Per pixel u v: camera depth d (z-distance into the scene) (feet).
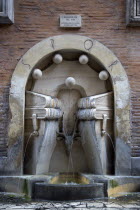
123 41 23.27
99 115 22.67
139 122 22.81
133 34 23.38
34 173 22.49
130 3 22.47
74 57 24.11
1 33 22.97
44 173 23.11
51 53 23.15
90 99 22.79
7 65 22.82
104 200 18.88
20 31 23.04
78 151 24.73
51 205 17.49
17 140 22.21
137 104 22.91
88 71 24.03
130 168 22.35
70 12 23.27
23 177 20.81
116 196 20.18
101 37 23.25
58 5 23.27
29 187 19.77
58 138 24.18
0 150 22.31
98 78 24.03
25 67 22.77
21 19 23.11
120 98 22.72
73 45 22.98
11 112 22.33
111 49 23.20
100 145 22.66
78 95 25.16
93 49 23.07
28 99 23.04
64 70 23.95
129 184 21.62
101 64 23.40
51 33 23.11
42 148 22.38
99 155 22.48
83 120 23.75
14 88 22.53
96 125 22.67
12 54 22.86
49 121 22.61
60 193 18.56
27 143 22.91
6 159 22.09
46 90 23.70
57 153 24.63
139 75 23.11
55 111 22.91
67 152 24.45
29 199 19.03
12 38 22.97
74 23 23.11
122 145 22.45
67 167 24.57
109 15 23.40
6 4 21.74
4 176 21.48
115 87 22.80
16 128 22.26
